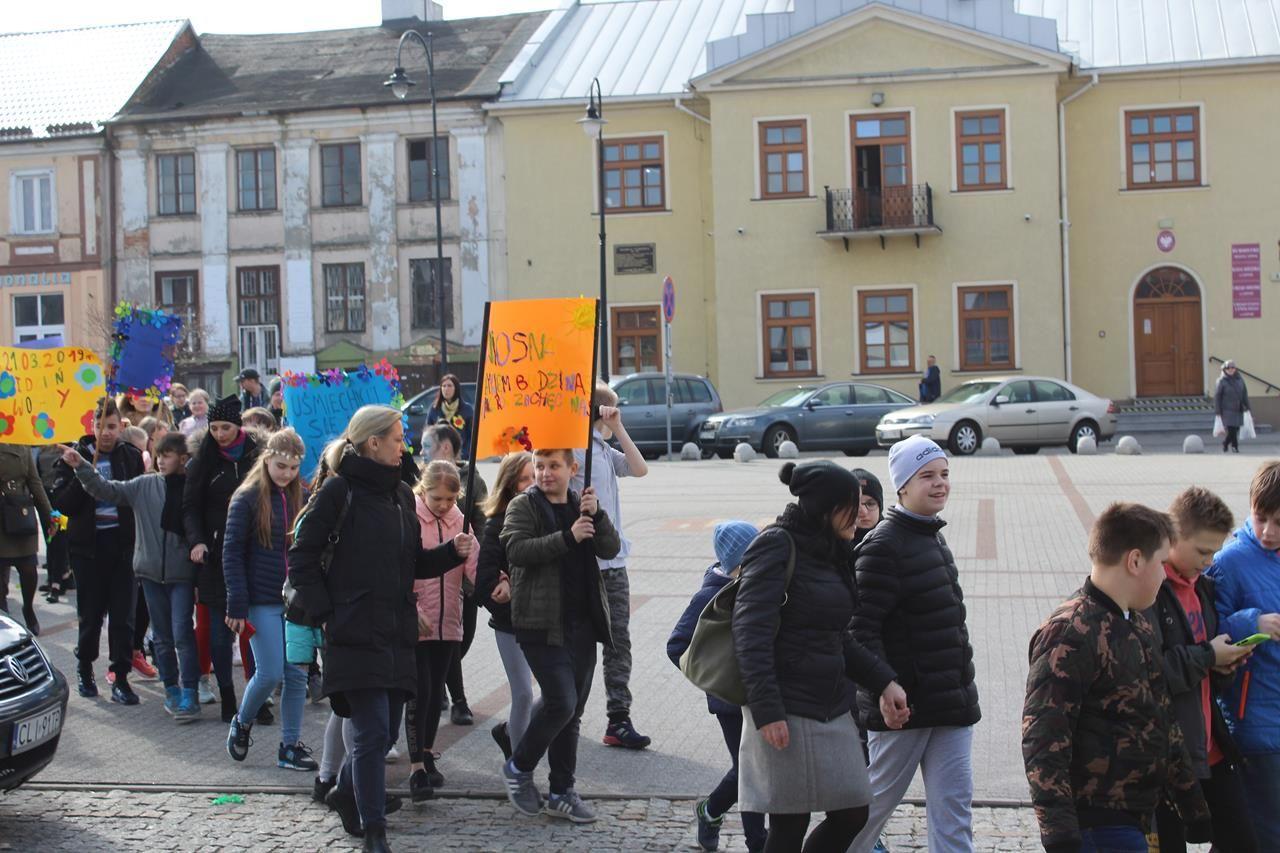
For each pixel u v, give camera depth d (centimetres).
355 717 745
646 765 920
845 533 614
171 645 1091
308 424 1256
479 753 962
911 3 4097
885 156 4150
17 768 812
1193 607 609
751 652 594
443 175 4562
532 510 805
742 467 2952
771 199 4184
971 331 4131
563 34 4834
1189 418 4009
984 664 1109
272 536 932
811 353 4191
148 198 4762
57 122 4791
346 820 794
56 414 1169
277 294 4697
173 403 1920
